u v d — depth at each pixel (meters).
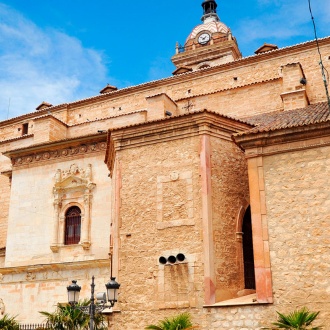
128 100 38.50
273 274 16.16
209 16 65.75
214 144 19.64
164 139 20.19
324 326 14.99
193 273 17.91
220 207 18.92
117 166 20.77
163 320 17.42
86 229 27.86
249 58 34.69
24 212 29.94
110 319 18.84
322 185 16.33
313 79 31.95
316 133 16.84
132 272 19.05
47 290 27.50
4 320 23.58
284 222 16.52
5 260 29.45
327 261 15.54
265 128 17.80
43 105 43.50
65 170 29.61
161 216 19.22
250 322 16.14
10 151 31.02
